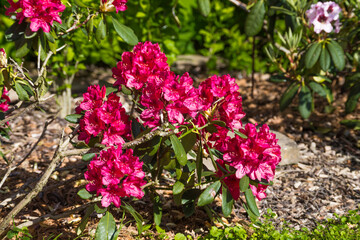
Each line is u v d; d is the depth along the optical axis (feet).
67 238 9.14
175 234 9.46
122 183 7.72
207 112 8.44
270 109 16.46
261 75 19.90
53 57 14.55
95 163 7.72
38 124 14.83
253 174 8.13
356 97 13.92
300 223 10.11
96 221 9.75
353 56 14.58
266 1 13.83
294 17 13.80
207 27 19.45
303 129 15.03
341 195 11.23
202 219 10.03
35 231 9.32
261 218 10.25
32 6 8.10
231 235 8.64
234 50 19.40
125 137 8.86
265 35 19.13
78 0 9.46
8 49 15.98
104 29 9.51
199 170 8.10
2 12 14.94
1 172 11.66
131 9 16.17
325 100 16.97
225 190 8.59
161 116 7.76
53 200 10.48
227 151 8.37
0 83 8.33
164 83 7.56
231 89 8.55
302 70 14.39
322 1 14.25
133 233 9.32
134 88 8.54
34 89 8.89
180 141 8.29
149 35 16.72
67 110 15.47
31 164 12.18
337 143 14.08
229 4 19.31
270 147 8.03
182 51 20.95
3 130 10.31
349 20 14.01
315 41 13.30
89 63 20.67
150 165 8.88
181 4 18.35
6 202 9.05
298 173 12.31
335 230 9.06
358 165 12.76
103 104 8.29
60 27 8.93
